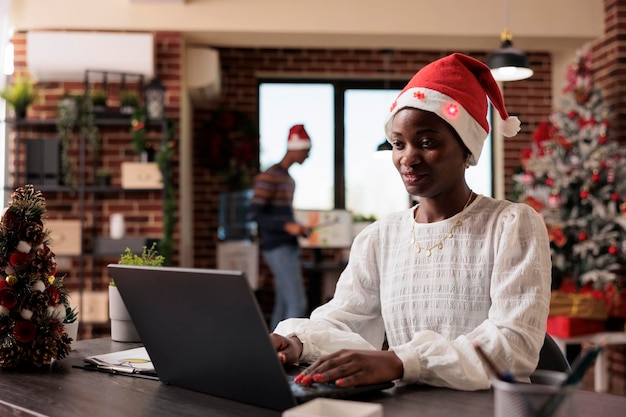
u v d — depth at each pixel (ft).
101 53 16.94
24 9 17.35
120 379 4.47
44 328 4.92
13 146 17.29
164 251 16.85
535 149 17.75
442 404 3.73
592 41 18.95
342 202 24.07
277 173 16.79
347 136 24.16
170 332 4.00
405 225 5.30
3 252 5.05
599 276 15.94
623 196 16.07
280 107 24.08
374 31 18.13
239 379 3.76
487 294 4.80
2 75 16.81
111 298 6.05
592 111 16.75
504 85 23.39
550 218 16.57
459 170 4.96
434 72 4.87
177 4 17.80
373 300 5.42
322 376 3.91
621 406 3.67
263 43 19.27
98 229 17.62
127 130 17.60
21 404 3.87
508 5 18.37
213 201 23.11
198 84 19.51
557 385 2.94
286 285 16.81
